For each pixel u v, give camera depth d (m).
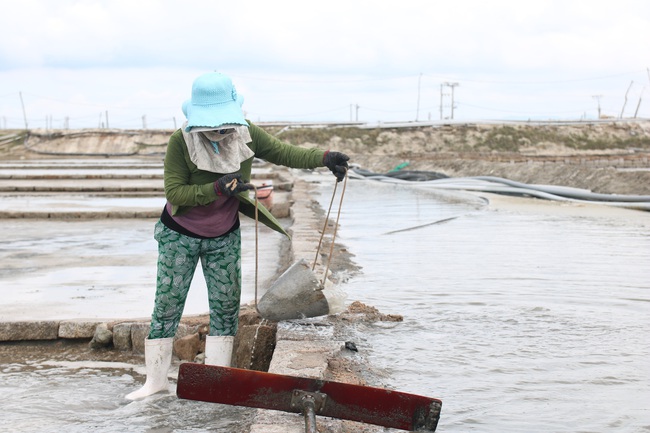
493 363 5.42
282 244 12.53
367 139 100.56
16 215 17.03
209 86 4.75
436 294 7.96
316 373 4.73
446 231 13.87
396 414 4.09
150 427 4.50
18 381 5.54
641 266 9.72
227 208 5.09
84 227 15.42
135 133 106.38
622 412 4.44
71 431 4.45
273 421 4.09
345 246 11.74
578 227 14.43
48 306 7.54
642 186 21.88
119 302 7.75
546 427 4.21
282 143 5.26
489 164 35.09
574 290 8.13
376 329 6.37
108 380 5.56
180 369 4.15
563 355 5.63
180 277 5.11
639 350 5.77
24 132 112.38
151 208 18.06
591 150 107.38
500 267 9.72
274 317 6.09
